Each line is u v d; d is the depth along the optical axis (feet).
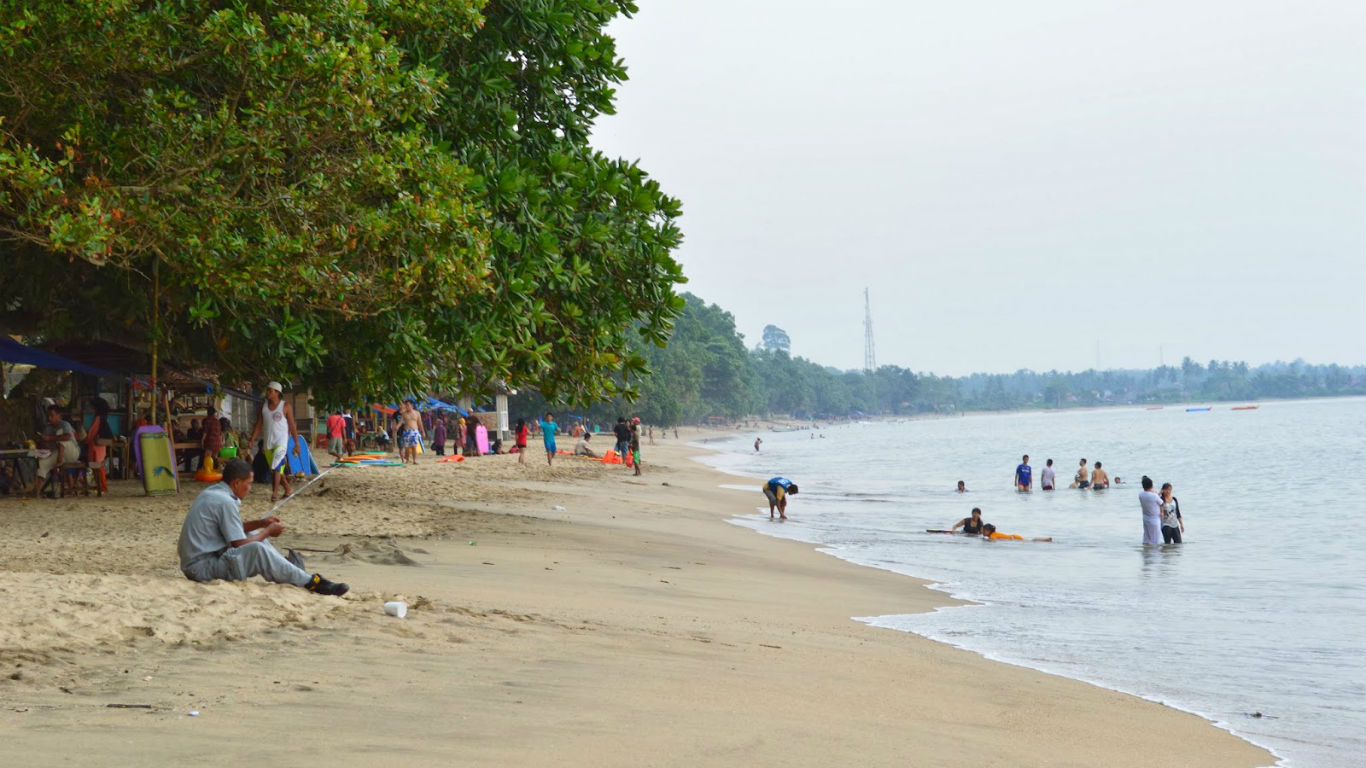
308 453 71.05
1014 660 33.45
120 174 44.50
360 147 44.93
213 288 44.93
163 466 64.69
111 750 14.38
